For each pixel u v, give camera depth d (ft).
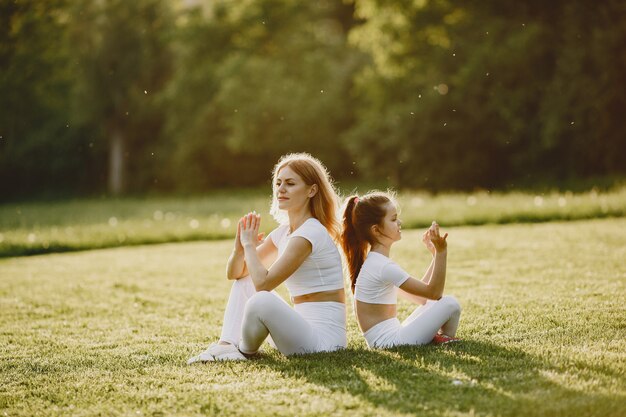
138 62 115.55
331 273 13.47
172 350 14.96
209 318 18.57
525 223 38.50
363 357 12.63
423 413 9.79
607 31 64.75
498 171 82.48
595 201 41.70
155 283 24.80
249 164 120.57
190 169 118.73
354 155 109.29
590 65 66.54
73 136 120.37
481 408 9.89
